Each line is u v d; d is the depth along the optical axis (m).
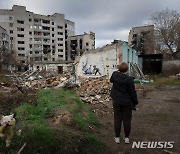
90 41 104.38
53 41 101.12
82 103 9.85
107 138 5.80
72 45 107.62
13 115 4.65
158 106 10.34
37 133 4.86
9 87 14.46
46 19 98.19
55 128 5.75
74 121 6.41
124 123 5.41
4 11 88.50
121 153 4.93
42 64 59.44
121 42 21.66
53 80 18.58
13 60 64.56
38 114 7.26
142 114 8.76
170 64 36.56
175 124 7.29
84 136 5.33
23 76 27.42
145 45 60.53
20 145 4.48
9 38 86.81
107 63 22.17
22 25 91.62
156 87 18.56
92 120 7.19
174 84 20.61
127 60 24.00
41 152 4.46
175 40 46.69
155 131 6.52
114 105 5.41
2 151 4.27
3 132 4.34
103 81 17.66
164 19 48.69
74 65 24.91
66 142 4.86
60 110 7.30
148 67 38.00
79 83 16.39
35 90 12.75
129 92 5.26
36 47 95.31
